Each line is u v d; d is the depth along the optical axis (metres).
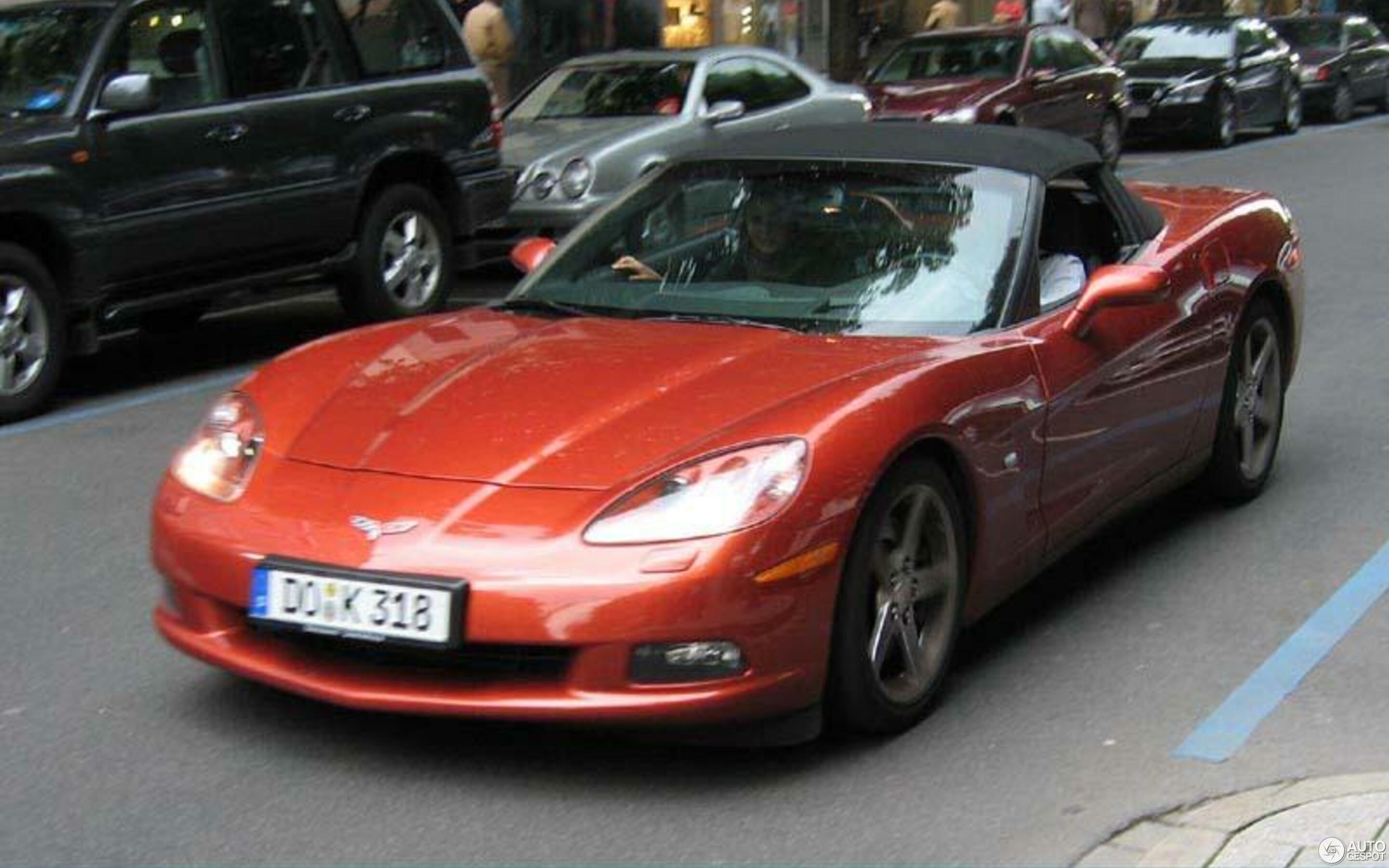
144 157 9.07
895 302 5.14
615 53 13.91
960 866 3.87
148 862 3.92
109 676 5.04
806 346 4.84
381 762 4.42
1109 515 5.63
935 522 4.64
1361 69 27.72
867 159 5.63
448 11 10.95
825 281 5.25
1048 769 4.37
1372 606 5.59
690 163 5.83
